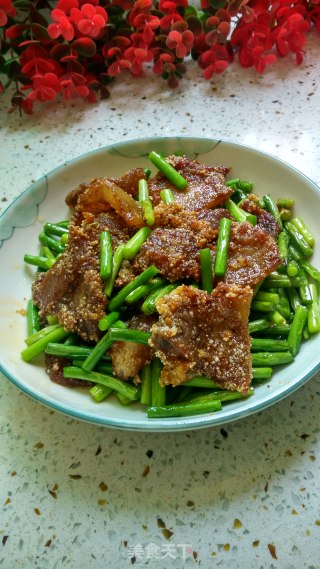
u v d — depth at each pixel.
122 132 0.46
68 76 0.46
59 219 0.37
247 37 0.48
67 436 0.30
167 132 0.45
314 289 0.32
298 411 0.30
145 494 0.28
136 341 0.28
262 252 0.30
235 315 0.28
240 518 0.27
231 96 0.48
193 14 0.46
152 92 0.49
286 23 0.46
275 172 0.36
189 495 0.27
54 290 0.31
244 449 0.29
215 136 0.45
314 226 0.34
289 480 0.28
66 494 0.28
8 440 0.30
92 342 0.31
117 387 0.29
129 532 0.27
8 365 0.29
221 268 0.29
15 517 0.27
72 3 0.44
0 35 0.47
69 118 0.47
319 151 0.42
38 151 0.45
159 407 0.27
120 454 0.29
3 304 0.33
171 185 0.35
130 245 0.31
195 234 0.31
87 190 0.34
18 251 0.35
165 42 0.47
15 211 0.36
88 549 0.26
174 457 0.29
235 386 0.27
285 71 0.49
